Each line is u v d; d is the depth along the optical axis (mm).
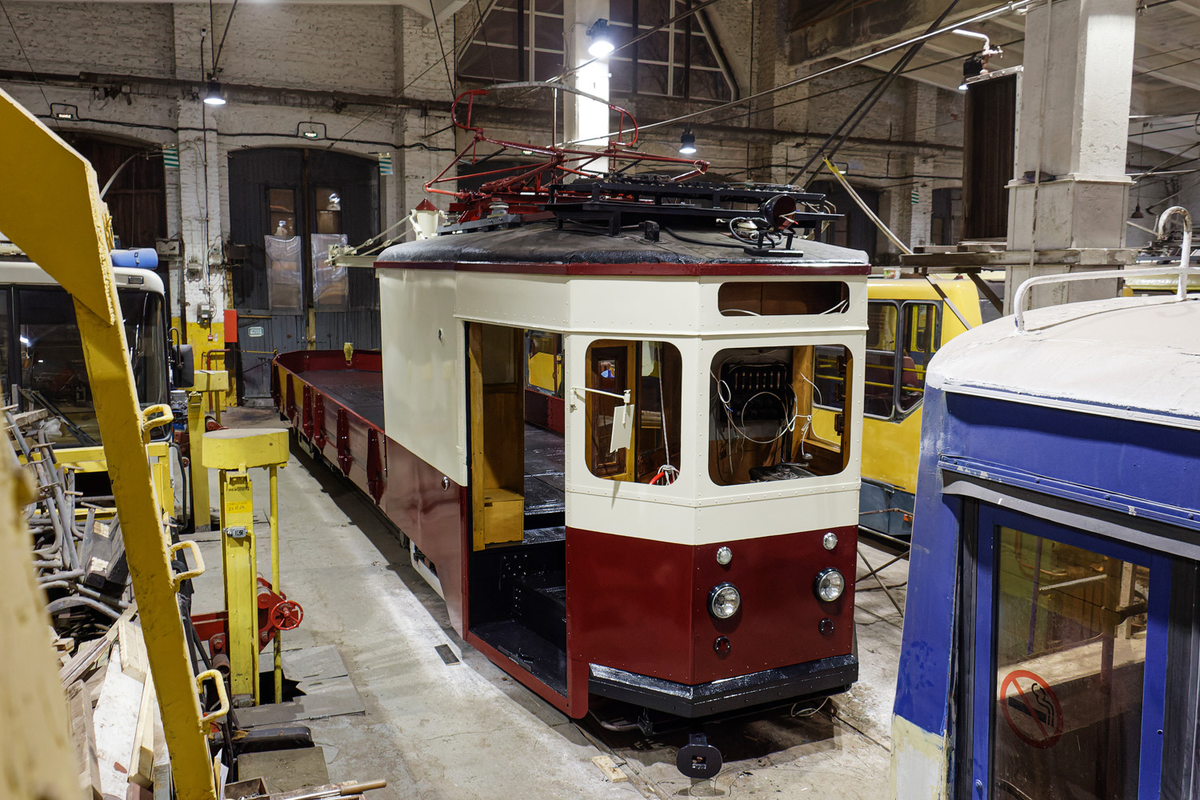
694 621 4348
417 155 17703
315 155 17609
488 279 5133
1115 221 5953
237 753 4441
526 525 6039
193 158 16188
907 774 2719
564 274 4508
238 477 4750
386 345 7312
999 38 17125
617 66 19641
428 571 6766
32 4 15047
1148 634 2084
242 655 4855
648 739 4953
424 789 4441
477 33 18312
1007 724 2475
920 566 2678
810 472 4793
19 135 1730
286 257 17672
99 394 2016
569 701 4688
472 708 5301
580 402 4535
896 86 21812
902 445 8133
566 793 4418
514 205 6340
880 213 22594
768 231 4531
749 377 4883
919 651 2670
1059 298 5930
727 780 4523
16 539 288
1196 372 2049
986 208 6633
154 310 6883
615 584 4523
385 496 7668
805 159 20922
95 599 4344
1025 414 2357
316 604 6930
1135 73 17062
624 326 4398
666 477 4602
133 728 3445
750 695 4441
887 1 17234
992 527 2482
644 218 4969
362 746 4844
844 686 4719
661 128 19922
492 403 5707
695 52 20297
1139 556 2102
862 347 4699
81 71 15438
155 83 15781
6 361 6305
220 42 16172
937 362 2676
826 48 19016
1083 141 5844
